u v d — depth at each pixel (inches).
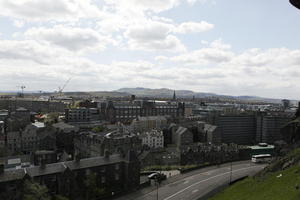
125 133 6722.4
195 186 4232.3
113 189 4008.4
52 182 3454.7
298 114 4995.1
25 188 3073.3
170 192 3961.6
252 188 3294.8
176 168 5487.2
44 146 6914.4
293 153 3752.5
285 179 2970.0
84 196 3646.7
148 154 5679.1
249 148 6845.5
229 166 5698.8
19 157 5246.1
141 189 4097.0
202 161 6107.3
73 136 7411.4
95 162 3919.8
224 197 3408.0
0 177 3110.2
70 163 3718.0
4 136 6879.9
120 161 4114.2
